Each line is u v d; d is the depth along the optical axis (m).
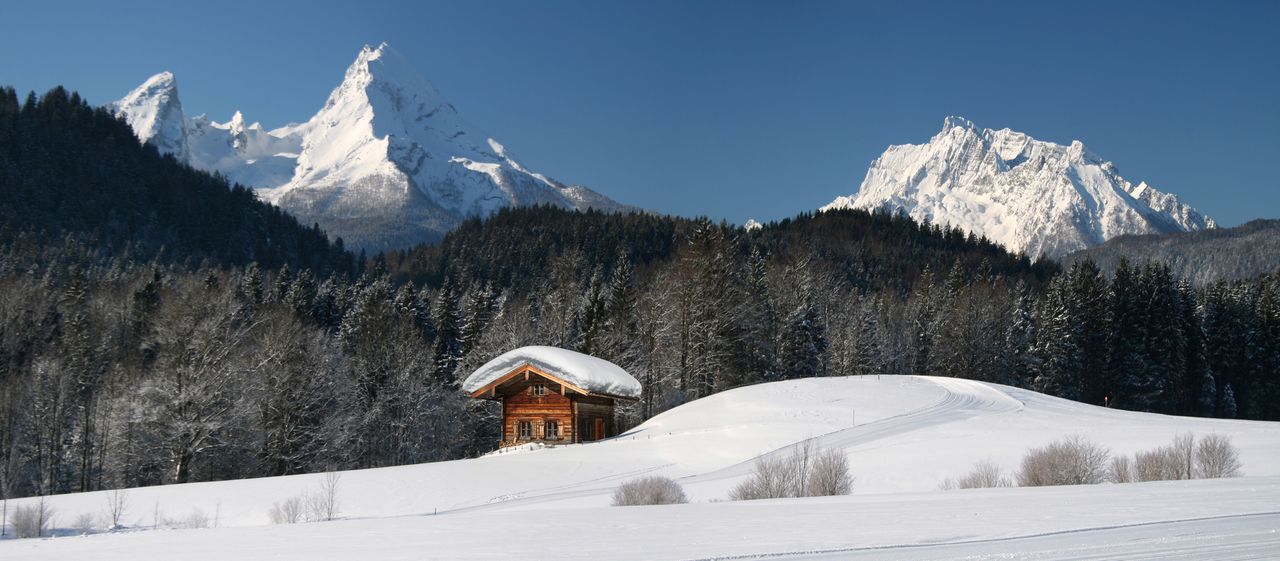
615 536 18.84
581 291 117.38
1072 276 117.88
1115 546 15.62
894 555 15.26
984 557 14.87
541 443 56.81
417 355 83.25
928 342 112.38
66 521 34.72
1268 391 112.88
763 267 106.81
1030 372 109.25
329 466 68.62
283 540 20.12
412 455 76.06
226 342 65.69
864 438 52.81
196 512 36.47
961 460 43.62
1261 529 17.33
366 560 16.25
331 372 75.25
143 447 64.69
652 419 66.06
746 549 16.38
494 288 159.12
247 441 66.69
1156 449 42.78
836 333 103.38
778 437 54.03
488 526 21.92
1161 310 108.44
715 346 86.25
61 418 69.25
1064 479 34.50
